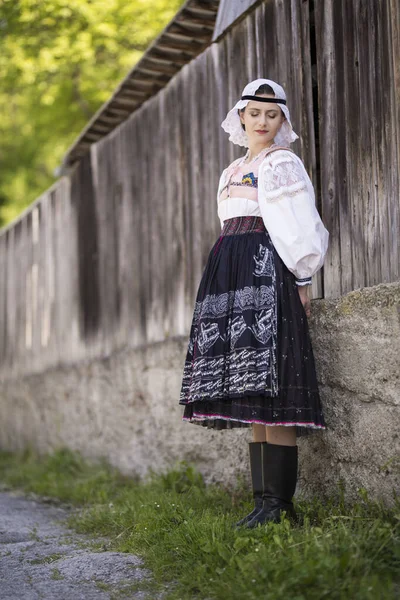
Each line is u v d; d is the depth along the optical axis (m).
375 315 3.00
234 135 3.46
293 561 2.44
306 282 3.03
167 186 5.25
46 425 7.57
